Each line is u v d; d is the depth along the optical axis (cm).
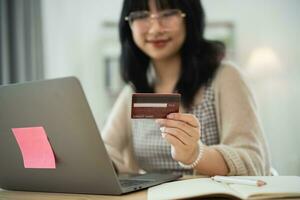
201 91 121
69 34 267
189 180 79
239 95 112
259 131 107
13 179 86
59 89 68
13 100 75
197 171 97
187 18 124
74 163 73
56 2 261
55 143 74
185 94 120
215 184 71
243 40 287
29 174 82
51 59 254
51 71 254
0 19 221
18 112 76
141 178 93
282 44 286
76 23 271
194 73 121
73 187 77
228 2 288
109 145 131
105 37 279
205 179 79
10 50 228
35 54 237
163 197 64
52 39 256
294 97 284
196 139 83
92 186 74
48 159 76
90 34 276
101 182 72
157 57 126
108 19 279
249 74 285
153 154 120
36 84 70
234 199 63
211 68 121
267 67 284
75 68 272
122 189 72
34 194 80
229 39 285
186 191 66
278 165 281
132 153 135
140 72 138
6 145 82
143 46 128
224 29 286
